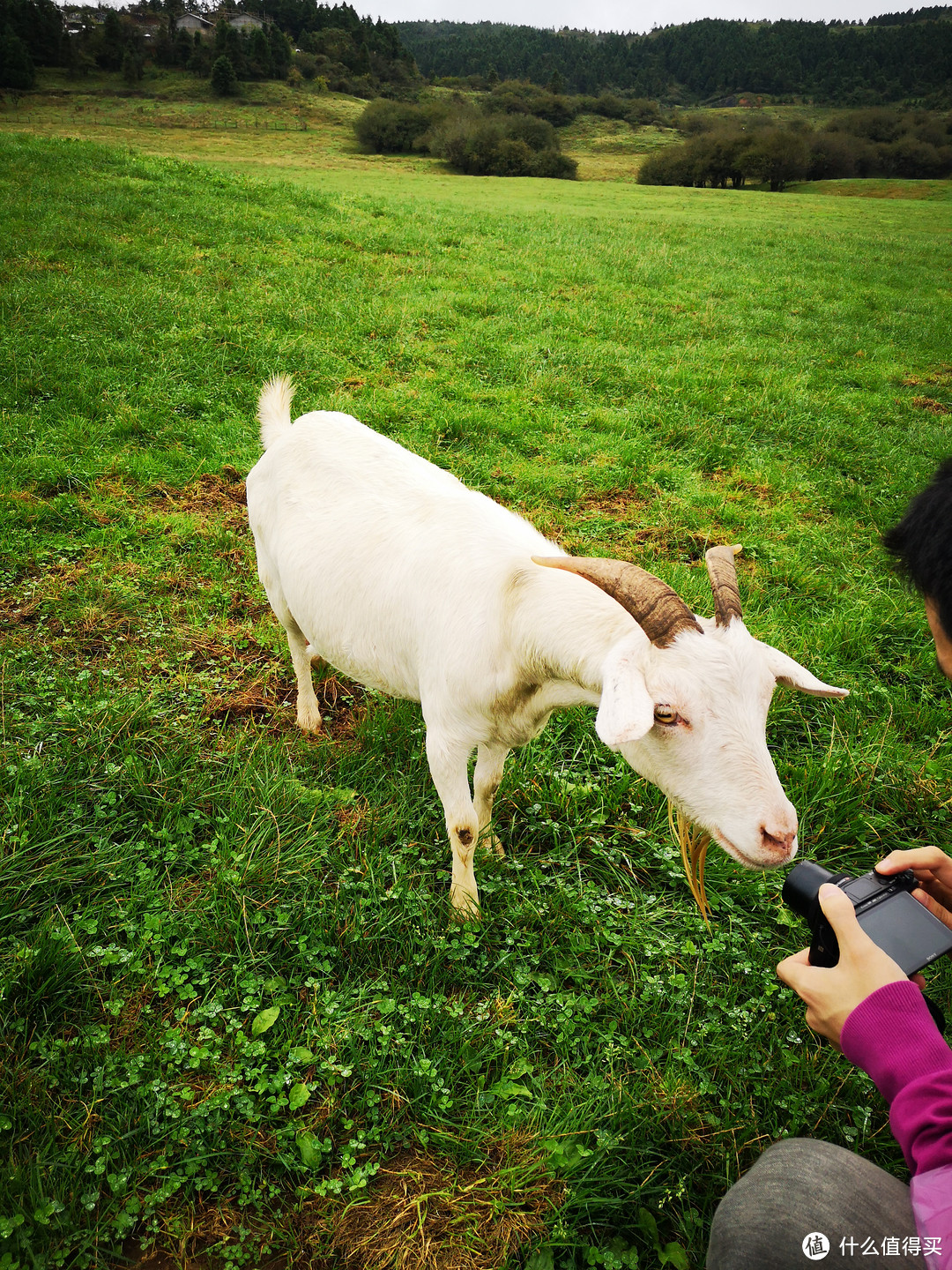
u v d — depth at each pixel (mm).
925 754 3975
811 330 12391
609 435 7664
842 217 34781
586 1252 2109
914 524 1409
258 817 3262
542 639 2727
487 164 62969
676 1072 2531
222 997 2666
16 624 4473
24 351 7535
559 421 7914
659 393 8836
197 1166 2248
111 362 7785
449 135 66750
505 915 3047
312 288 10883
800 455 7703
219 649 4477
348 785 3615
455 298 11414
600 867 3334
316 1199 2227
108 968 2742
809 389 9633
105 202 13102
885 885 1759
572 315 11367
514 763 3742
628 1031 2693
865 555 5988
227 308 9508
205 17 160250
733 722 2221
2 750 3512
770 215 33688
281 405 4250
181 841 3205
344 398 7613
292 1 169125
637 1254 2123
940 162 75375
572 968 2865
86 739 3533
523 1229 2184
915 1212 1185
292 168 46562
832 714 4258
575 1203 2182
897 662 4797
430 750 3127
